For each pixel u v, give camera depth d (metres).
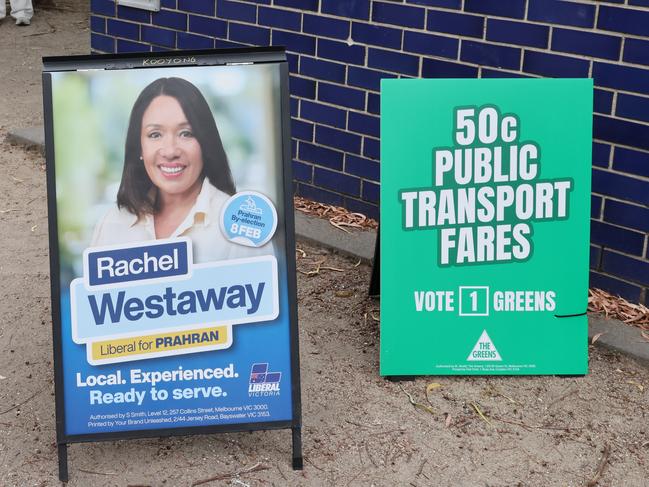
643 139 4.82
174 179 3.51
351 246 5.73
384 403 4.21
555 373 4.41
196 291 3.57
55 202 3.48
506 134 4.29
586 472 3.77
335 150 6.17
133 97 3.46
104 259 3.52
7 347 4.65
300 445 3.71
